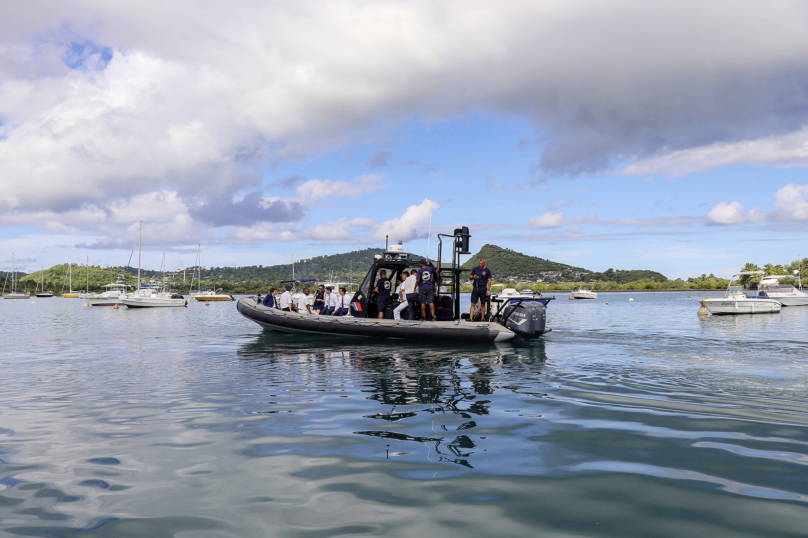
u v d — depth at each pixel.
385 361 8.63
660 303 51.03
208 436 4.19
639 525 2.47
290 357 9.39
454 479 3.12
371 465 3.41
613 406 5.07
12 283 145.38
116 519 2.62
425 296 11.29
